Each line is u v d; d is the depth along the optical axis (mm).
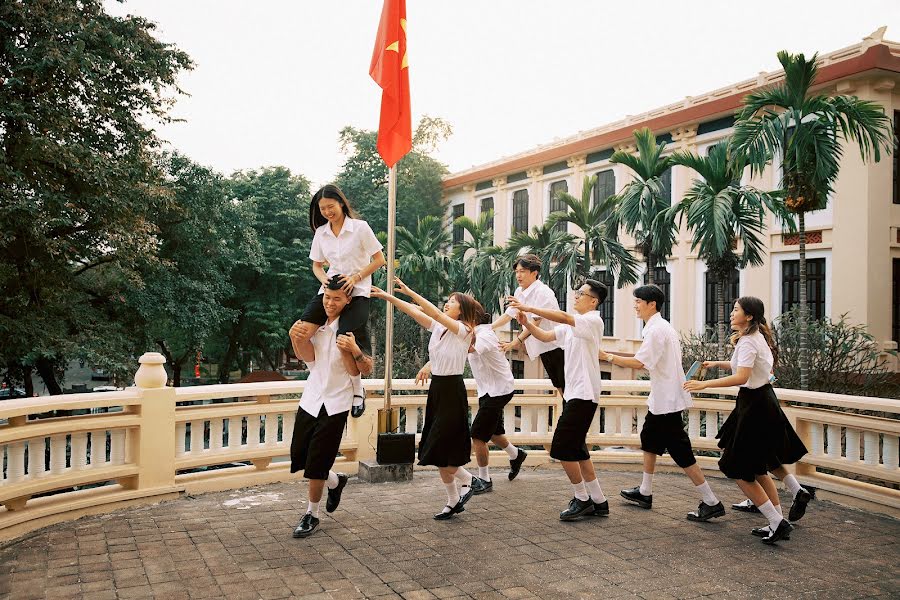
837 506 5223
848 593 3373
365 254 4398
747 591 3379
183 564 3633
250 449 5641
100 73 13992
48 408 4348
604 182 21531
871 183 13797
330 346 4191
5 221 12453
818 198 9625
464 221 22062
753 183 15797
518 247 18672
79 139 14500
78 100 14234
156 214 18875
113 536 4129
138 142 15414
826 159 9297
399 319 21891
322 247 4461
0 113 12438
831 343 10430
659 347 4695
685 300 18188
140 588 3273
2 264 13789
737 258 11680
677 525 4582
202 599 3146
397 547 3988
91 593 3203
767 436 4223
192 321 20297
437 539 4160
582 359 4652
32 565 3592
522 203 25797
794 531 4500
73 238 14914
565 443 4598
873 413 8438
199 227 20766
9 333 13898
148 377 5035
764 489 4402
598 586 3414
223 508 4836
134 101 15602
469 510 4895
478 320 4750
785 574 3635
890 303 13977
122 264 15656
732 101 16281
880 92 13734
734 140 9961
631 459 6598
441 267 21344
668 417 4734
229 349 30062
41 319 14562
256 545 3980
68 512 4477
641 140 12953
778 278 15680
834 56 14164
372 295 4445
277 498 5156
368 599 3188
